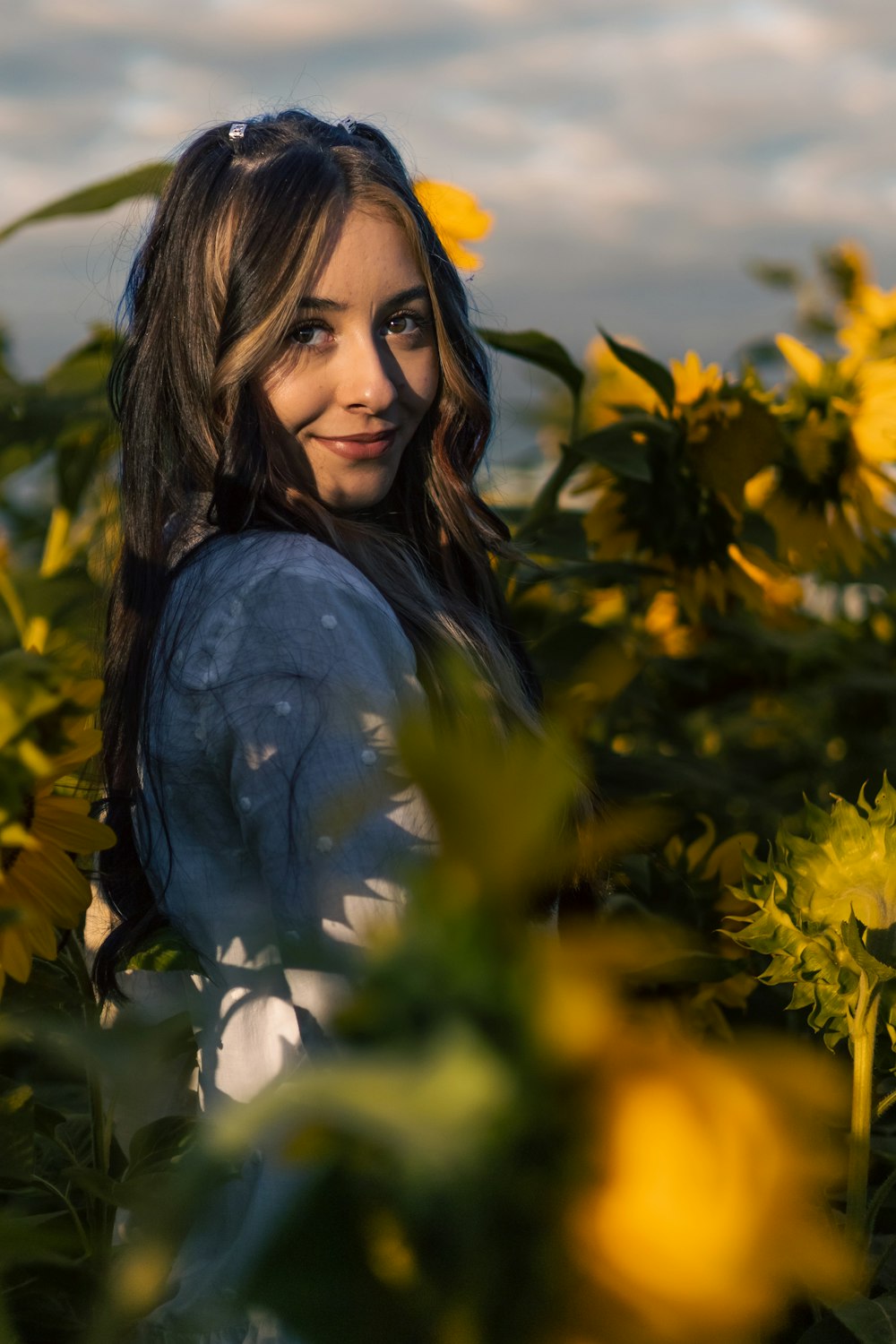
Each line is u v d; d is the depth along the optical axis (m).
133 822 1.14
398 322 1.24
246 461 1.14
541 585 2.12
